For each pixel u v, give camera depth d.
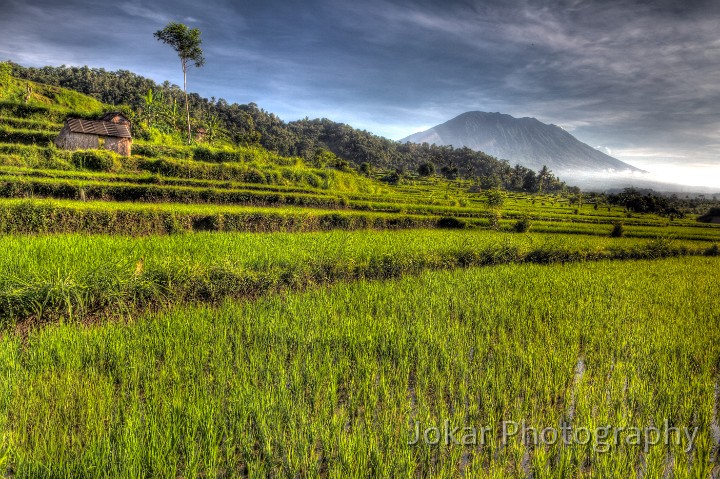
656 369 6.62
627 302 10.71
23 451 4.04
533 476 4.36
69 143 34.00
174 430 4.34
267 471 4.16
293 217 21.52
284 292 10.12
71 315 7.35
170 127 53.44
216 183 31.31
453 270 14.41
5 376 5.28
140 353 6.07
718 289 13.09
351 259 12.59
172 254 10.97
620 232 32.44
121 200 22.58
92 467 3.82
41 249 10.02
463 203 53.59
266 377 5.68
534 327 8.41
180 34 43.19
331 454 4.36
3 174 22.70
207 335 6.87
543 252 17.86
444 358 6.51
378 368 6.23
